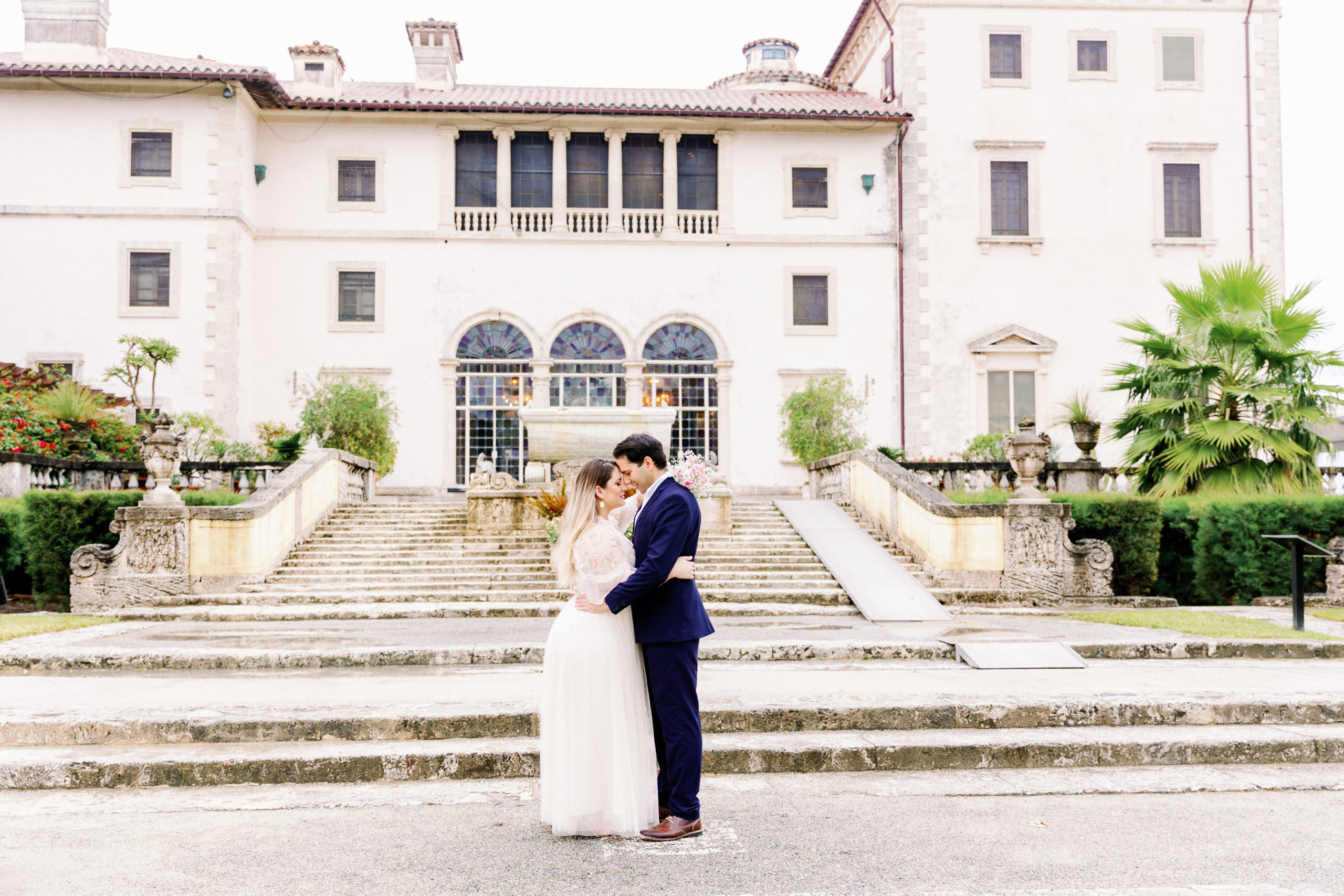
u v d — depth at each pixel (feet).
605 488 16.65
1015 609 40.32
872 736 20.88
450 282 85.81
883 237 88.43
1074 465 57.16
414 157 86.28
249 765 18.93
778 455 86.74
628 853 14.90
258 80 78.13
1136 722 22.13
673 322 87.15
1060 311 88.38
